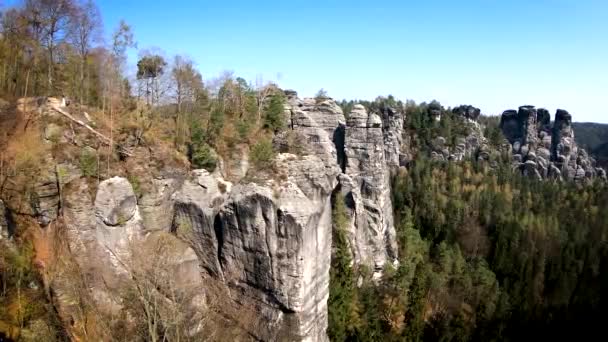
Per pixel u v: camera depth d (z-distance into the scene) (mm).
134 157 47844
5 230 38438
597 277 94500
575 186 148375
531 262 98188
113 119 51188
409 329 63594
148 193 46406
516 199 130750
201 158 49812
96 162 44656
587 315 80875
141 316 38562
